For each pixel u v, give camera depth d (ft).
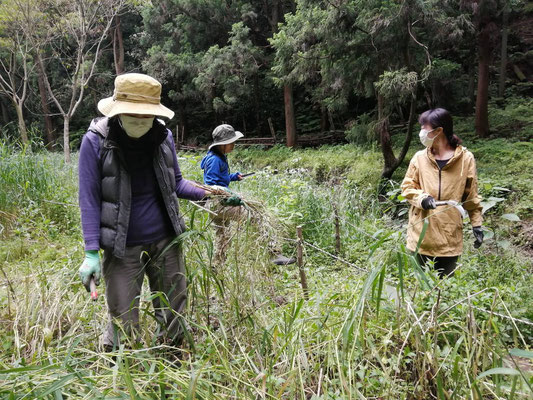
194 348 7.42
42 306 9.22
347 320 6.73
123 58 69.82
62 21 43.86
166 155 8.19
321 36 29.01
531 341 8.66
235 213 9.30
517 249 17.12
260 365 7.01
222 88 59.77
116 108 7.18
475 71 49.26
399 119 48.60
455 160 10.80
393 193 16.88
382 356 7.26
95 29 49.32
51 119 79.36
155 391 6.36
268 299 9.16
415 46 27.37
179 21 58.80
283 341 7.68
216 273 8.66
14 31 46.65
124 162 7.65
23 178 21.27
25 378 5.79
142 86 7.31
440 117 10.69
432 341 7.04
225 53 51.06
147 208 8.08
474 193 11.05
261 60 53.57
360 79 29.60
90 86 72.23
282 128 63.93
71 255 12.39
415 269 6.83
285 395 6.70
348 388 6.28
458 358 6.25
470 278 11.41
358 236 17.22
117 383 6.10
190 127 71.46
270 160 45.73
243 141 54.85
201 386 6.26
